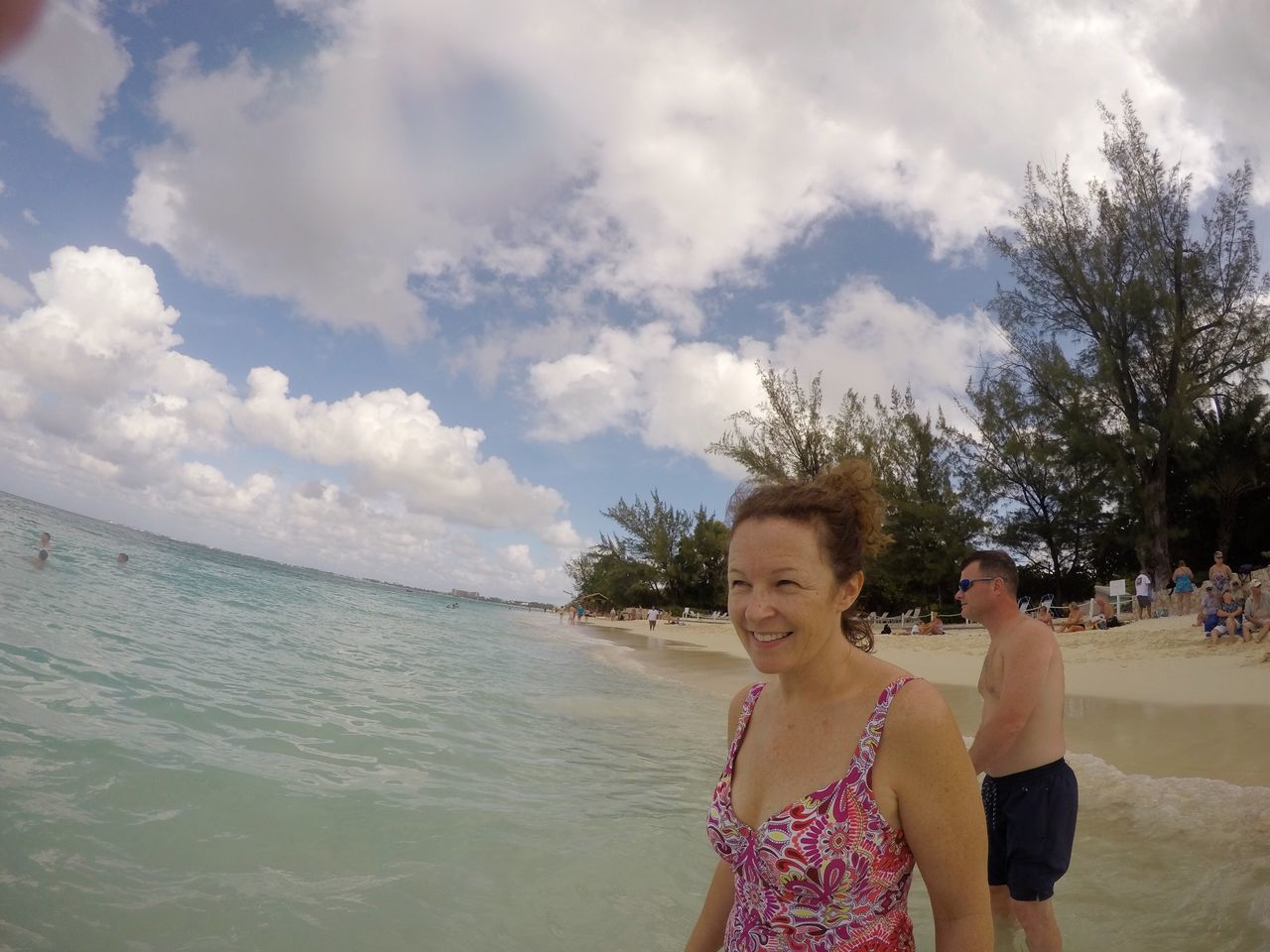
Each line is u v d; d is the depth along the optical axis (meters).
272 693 5.92
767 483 1.60
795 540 1.49
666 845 3.58
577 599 61.03
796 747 1.50
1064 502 22.25
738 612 1.52
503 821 3.65
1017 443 21.92
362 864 3.02
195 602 13.70
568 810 3.95
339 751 4.48
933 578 23.62
